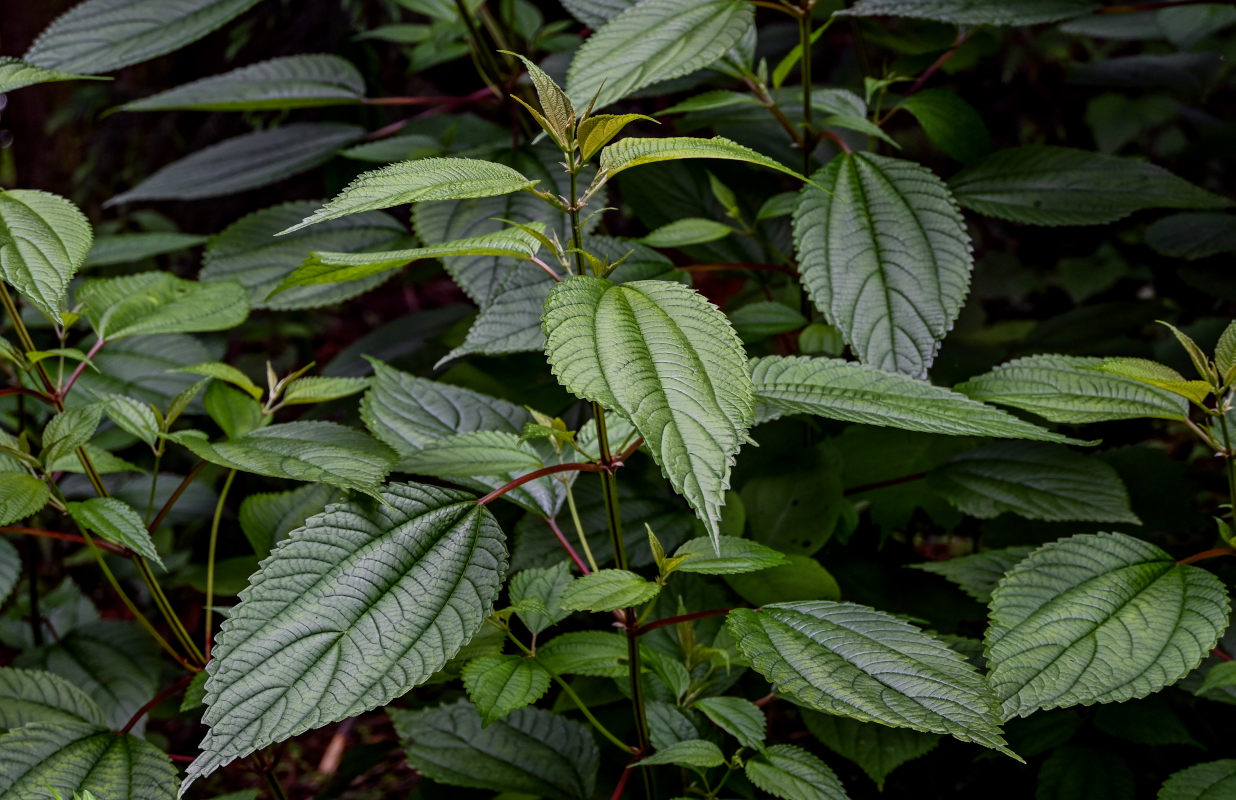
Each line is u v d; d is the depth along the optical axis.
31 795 1.59
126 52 1.83
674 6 1.73
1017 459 1.80
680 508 1.81
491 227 1.86
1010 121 2.57
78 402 1.92
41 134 3.54
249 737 1.50
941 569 1.72
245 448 1.63
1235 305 2.09
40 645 1.97
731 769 1.63
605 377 1.48
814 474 1.81
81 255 1.61
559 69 1.98
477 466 1.61
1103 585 1.59
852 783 1.86
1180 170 2.52
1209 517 1.84
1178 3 1.86
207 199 3.13
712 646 1.71
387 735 2.36
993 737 1.50
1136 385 1.64
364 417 1.69
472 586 1.56
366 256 1.54
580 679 1.77
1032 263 2.46
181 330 1.71
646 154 1.52
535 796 1.74
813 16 1.94
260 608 1.53
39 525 2.31
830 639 1.54
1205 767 1.62
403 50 2.57
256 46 2.92
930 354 1.70
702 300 1.52
